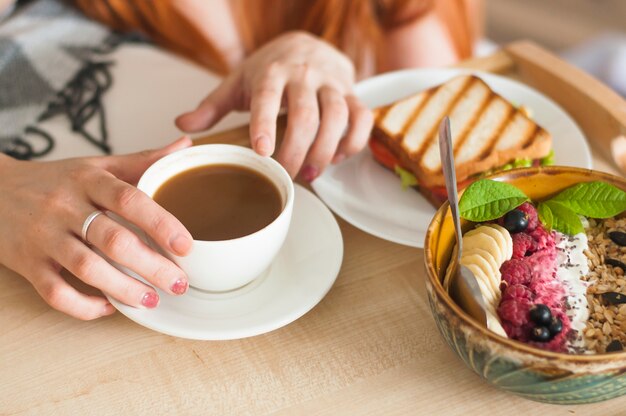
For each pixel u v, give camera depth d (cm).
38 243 52
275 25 102
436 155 64
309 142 61
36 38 88
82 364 50
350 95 67
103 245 50
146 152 57
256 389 49
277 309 51
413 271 57
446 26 109
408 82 75
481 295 46
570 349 47
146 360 51
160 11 97
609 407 48
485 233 51
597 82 71
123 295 50
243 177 55
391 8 106
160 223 49
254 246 50
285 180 54
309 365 51
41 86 85
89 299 52
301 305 52
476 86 71
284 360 51
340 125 62
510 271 49
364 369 50
